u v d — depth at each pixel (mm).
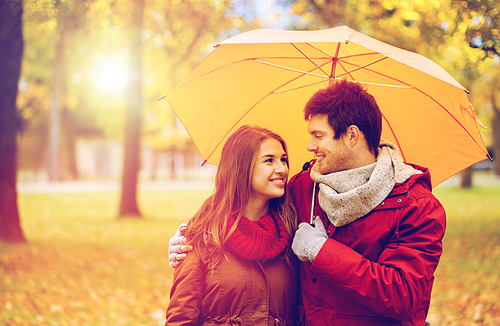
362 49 1785
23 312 5074
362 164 1745
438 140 2111
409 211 1648
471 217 12984
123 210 14281
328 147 1728
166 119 28109
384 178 1660
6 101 8383
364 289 1562
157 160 54562
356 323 1696
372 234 1685
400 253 1607
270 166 1890
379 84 2084
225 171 1924
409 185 1688
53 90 31703
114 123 37062
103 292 6102
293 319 1880
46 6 7914
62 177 38656
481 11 3572
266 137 1921
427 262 1588
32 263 7191
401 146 2215
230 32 13352
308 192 2018
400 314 1558
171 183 33781
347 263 1593
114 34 10922
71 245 9195
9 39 8148
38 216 14523
